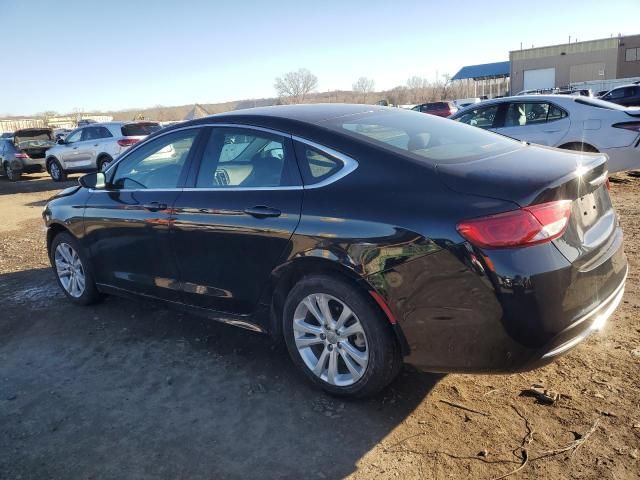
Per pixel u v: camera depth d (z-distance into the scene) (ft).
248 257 11.07
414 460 8.68
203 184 12.22
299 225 10.09
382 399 10.40
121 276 14.37
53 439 9.81
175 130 13.25
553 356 8.68
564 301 8.48
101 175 14.56
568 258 8.57
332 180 10.10
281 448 9.20
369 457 8.84
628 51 182.50
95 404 10.89
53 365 12.66
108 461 9.12
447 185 8.98
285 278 10.76
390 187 9.40
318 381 10.60
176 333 13.99
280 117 11.45
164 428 9.95
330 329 10.21
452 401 10.19
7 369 12.58
